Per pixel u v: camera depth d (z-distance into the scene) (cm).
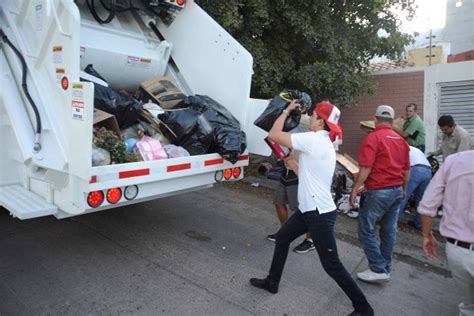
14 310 282
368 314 294
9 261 354
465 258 233
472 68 850
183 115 359
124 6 445
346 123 1017
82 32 404
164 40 474
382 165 347
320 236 289
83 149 261
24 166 321
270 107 354
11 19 330
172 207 534
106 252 385
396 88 952
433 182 253
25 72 315
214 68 430
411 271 408
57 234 418
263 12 628
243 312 301
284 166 419
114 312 288
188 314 292
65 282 325
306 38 725
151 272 352
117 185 284
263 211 549
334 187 609
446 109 894
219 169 367
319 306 318
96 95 320
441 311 330
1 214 434
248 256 400
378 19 794
